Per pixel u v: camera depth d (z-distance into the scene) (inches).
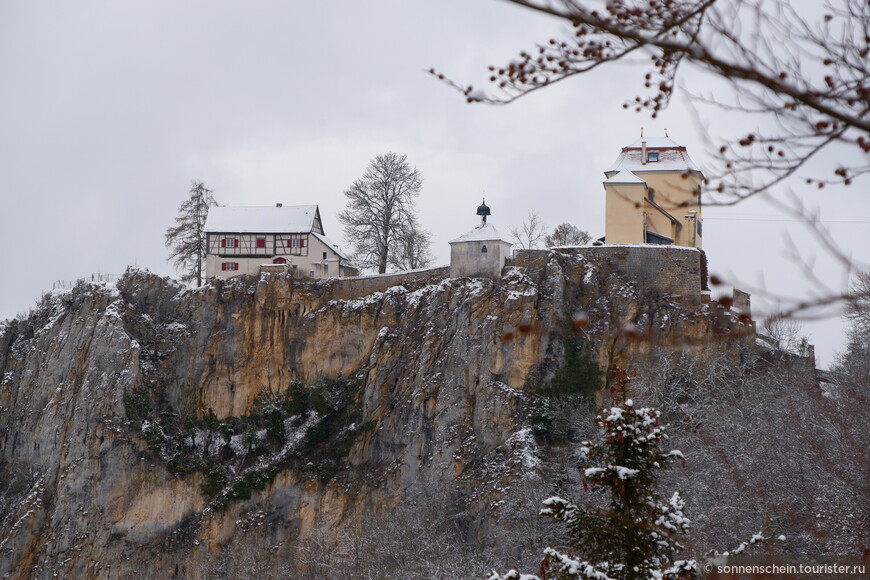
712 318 2851.9
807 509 1534.2
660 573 1028.5
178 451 3267.7
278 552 2967.5
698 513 1759.4
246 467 3216.0
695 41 441.1
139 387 3356.3
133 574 3083.2
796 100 441.4
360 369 3289.9
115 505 3181.6
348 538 2613.2
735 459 1886.1
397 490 2923.2
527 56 510.3
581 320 606.5
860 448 1454.2
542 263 3129.9
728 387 2559.1
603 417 1099.3
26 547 3181.6
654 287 3038.9
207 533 3078.2
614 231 3280.0
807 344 3011.8
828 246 444.8
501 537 2439.7
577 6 439.2
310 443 3181.6
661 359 2810.0
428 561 2266.2
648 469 1071.0
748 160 466.9
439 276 3321.9
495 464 2770.7
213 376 3410.4
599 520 1071.6
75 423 3314.5
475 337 3019.2
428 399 2994.6
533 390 2901.1
